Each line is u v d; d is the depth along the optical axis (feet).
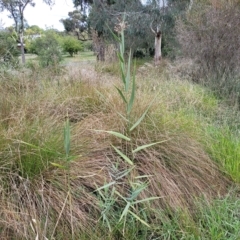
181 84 12.41
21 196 4.44
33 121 5.58
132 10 28.63
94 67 12.82
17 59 11.85
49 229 4.27
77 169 5.00
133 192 4.38
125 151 5.76
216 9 14.74
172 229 4.79
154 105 7.23
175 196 5.34
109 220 4.73
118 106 6.91
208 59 14.98
